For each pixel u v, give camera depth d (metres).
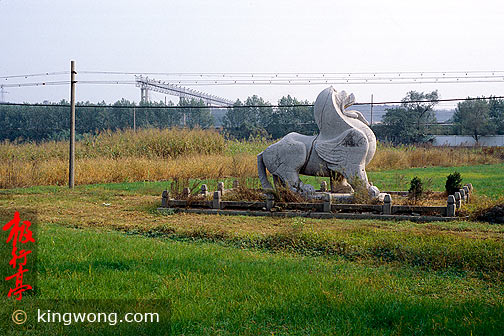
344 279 6.02
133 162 20.45
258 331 4.55
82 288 5.60
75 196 14.33
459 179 13.20
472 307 5.02
